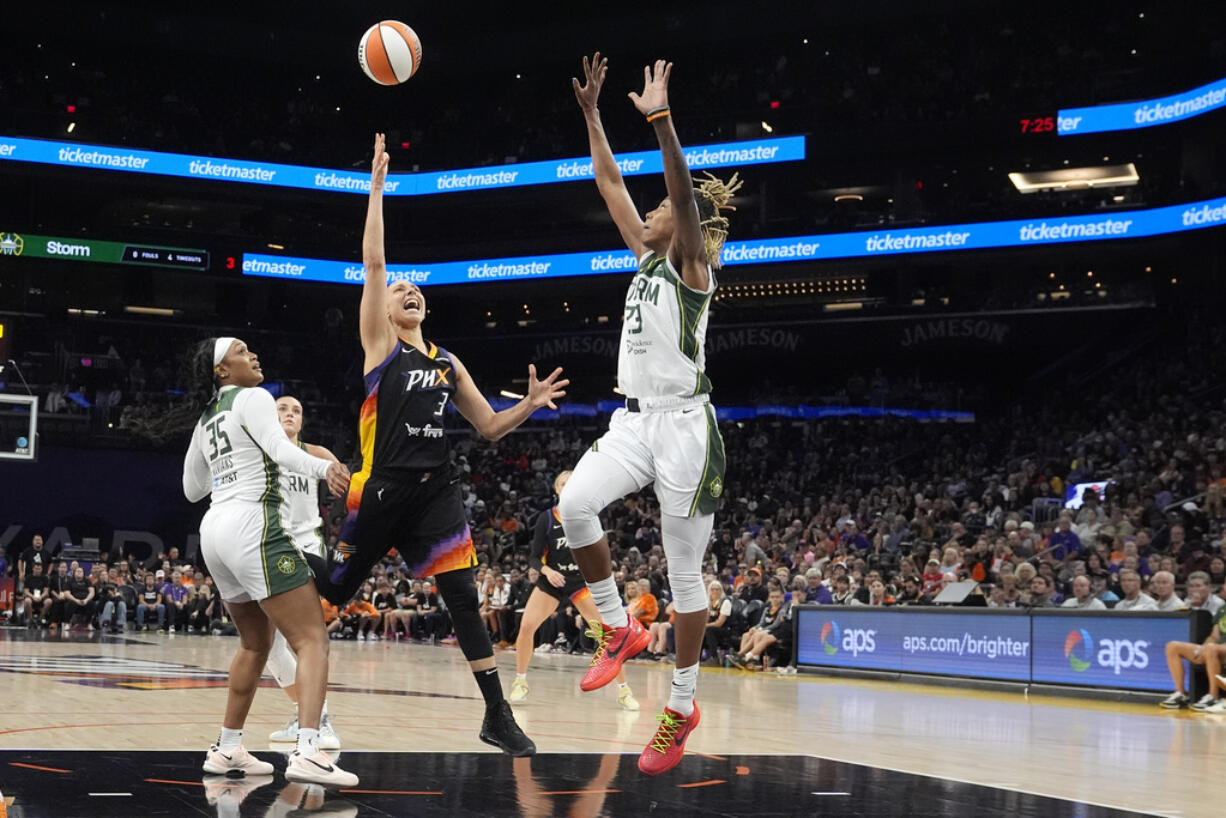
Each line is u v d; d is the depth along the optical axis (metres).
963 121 28.88
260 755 5.87
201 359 5.22
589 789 5.00
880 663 14.27
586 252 33.44
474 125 36.38
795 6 32.62
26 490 29.67
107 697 8.92
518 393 35.62
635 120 34.12
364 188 35.25
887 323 30.66
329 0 34.94
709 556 21.91
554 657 18.28
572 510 4.65
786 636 15.79
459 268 34.88
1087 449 23.97
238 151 34.41
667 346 4.59
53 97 33.91
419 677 12.62
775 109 31.70
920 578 16.16
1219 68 26.02
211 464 5.16
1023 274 31.23
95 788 4.64
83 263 32.50
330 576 5.39
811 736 7.72
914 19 31.88
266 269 34.09
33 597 24.73
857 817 4.47
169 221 36.97
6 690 9.27
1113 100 27.56
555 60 35.28
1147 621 11.45
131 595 25.39
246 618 5.17
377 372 5.32
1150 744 7.82
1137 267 30.27
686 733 4.73
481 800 4.62
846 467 28.58
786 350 31.83
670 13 34.03
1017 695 12.35
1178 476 19.95
